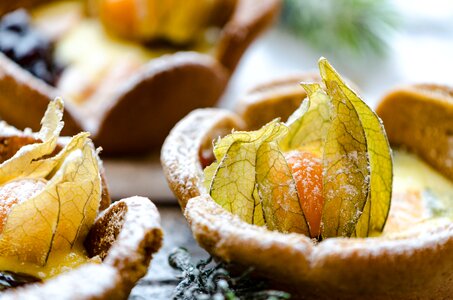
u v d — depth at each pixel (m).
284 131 0.27
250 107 0.34
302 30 0.50
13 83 0.37
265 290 0.25
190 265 0.27
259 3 0.44
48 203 0.26
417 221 0.30
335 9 0.49
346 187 0.27
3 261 0.25
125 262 0.24
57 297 0.22
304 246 0.24
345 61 0.50
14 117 0.39
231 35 0.42
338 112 0.27
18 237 0.26
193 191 0.28
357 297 0.25
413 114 0.33
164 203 0.36
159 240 0.24
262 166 0.27
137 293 0.30
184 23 0.44
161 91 0.39
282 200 0.27
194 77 0.39
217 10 0.45
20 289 0.24
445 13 0.55
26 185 0.27
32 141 0.29
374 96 0.46
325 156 0.27
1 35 0.42
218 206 0.26
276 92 0.35
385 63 0.50
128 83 0.39
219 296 0.24
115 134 0.39
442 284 0.26
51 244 0.26
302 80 0.36
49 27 0.45
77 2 0.47
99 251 0.26
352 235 0.27
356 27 0.49
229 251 0.24
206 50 0.45
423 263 0.25
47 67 0.42
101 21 0.45
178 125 0.31
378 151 0.28
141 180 0.38
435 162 0.33
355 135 0.27
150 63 0.41
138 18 0.44
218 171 0.27
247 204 0.27
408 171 0.33
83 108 0.41
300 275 0.24
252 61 0.49
